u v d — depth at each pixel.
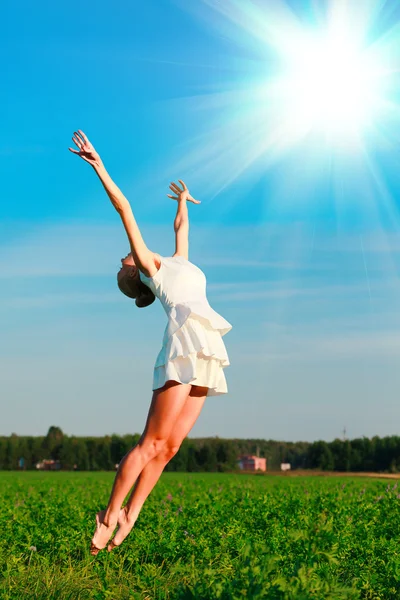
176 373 6.52
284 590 4.97
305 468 64.56
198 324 6.72
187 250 8.02
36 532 10.26
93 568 8.38
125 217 6.77
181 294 6.86
